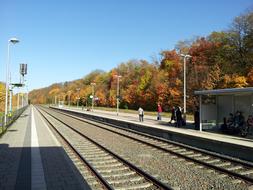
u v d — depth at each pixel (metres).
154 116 50.44
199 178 10.56
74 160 13.69
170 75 71.31
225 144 15.76
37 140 19.61
